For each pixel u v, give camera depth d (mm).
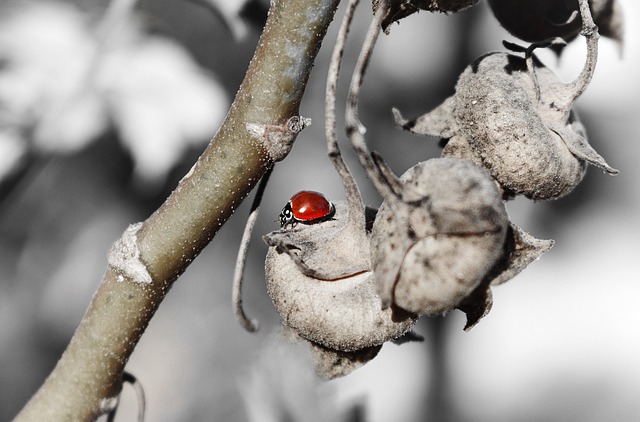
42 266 407
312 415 312
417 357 424
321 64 401
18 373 424
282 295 253
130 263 260
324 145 405
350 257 253
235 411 378
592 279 437
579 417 427
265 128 253
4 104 349
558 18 266
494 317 443
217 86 368
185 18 364
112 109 357
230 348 410
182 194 258
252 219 264
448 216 242
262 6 329
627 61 393
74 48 359
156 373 468
